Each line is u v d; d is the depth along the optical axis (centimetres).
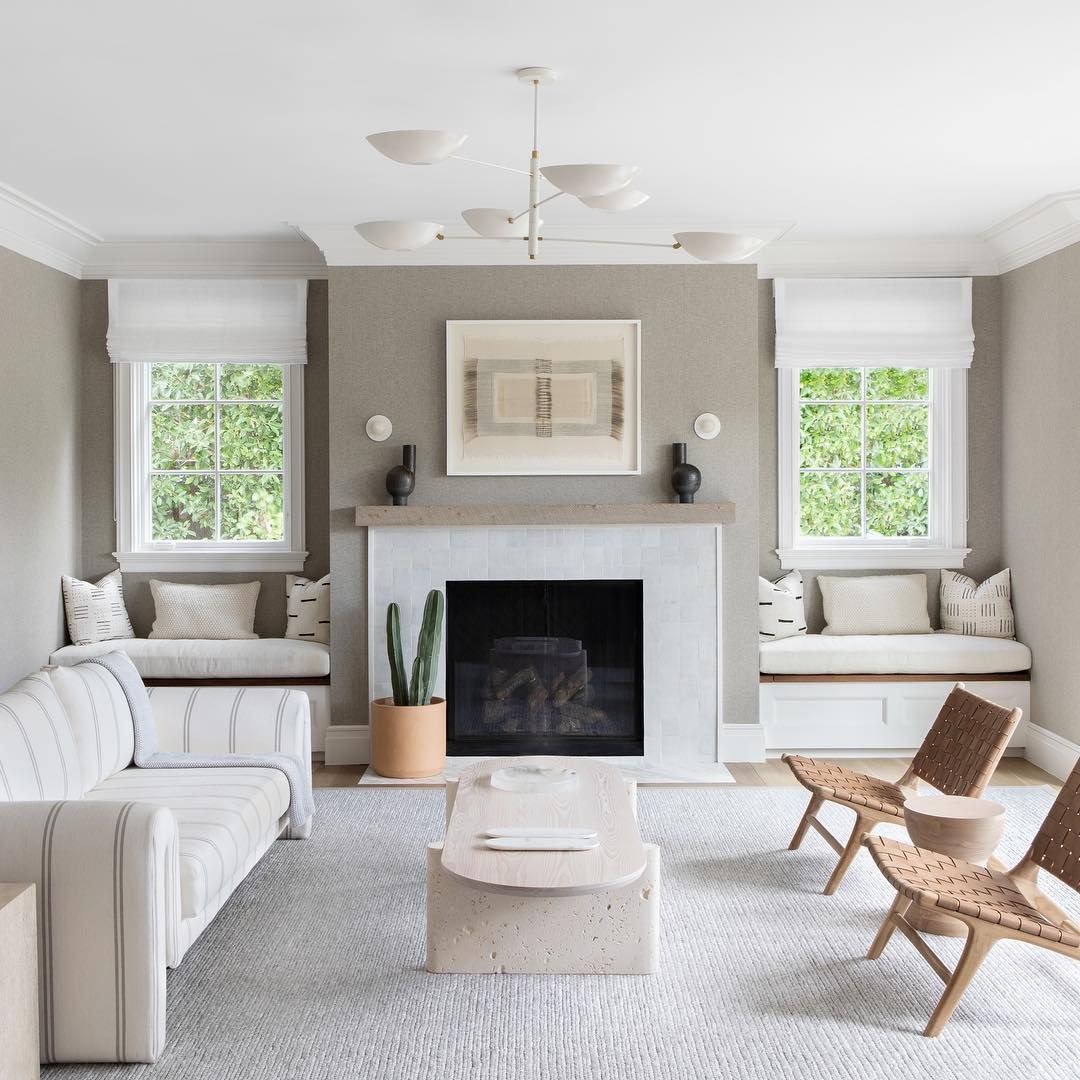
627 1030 281
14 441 530
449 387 556
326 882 390
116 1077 259
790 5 299
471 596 561
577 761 398
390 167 450
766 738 574
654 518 552
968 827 303
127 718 397
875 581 609
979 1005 296
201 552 614
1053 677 549
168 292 600
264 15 305
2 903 235
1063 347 532
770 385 612
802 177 468
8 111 382
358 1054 269
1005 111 384
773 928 349
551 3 297
